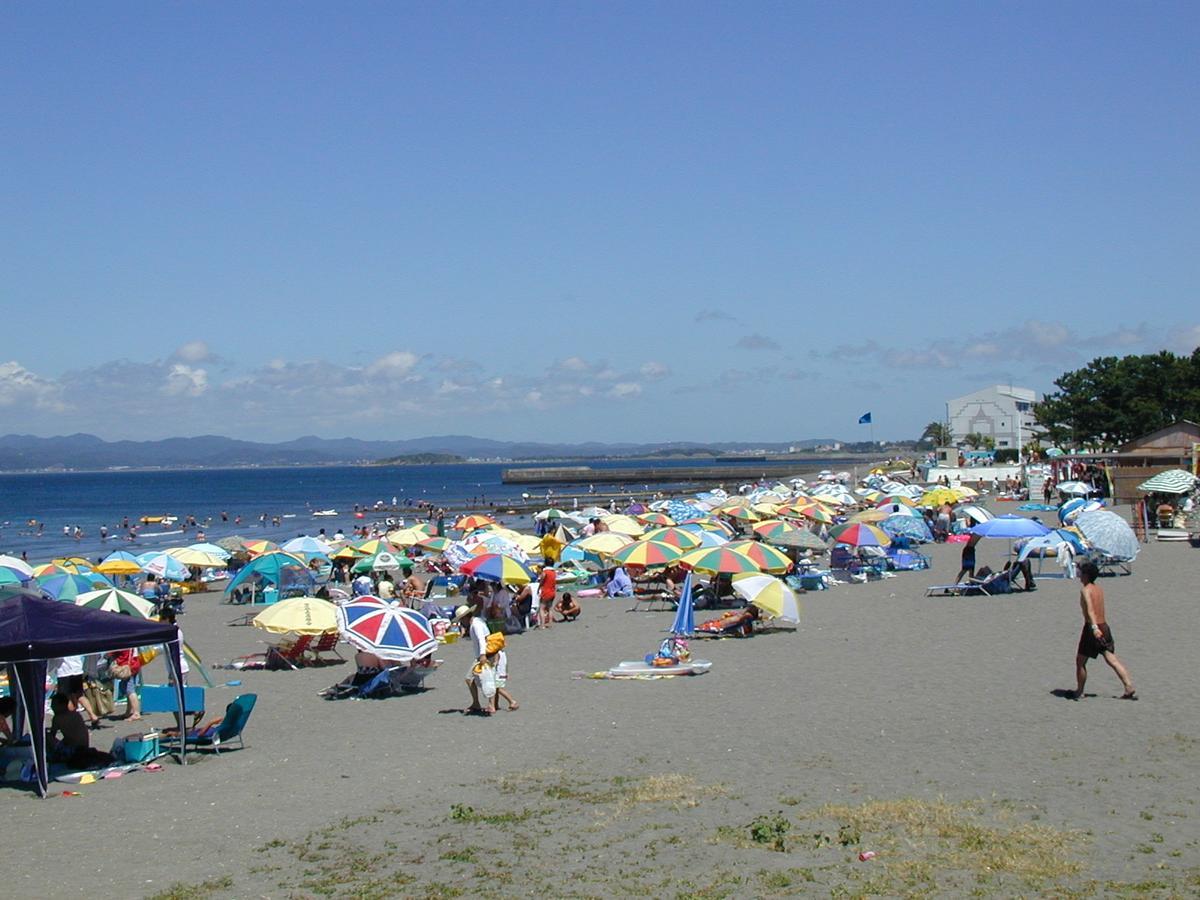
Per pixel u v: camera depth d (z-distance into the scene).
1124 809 10.55
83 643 13.46
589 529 43.84
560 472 183.75
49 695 17.02
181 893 9.50
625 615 28.94
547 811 11.58
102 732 17.19
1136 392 88.75
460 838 10.74
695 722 15.77
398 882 9.54
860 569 34.19
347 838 10.98
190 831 11.50
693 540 33.31
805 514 48.81
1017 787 11.55
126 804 12.74
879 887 8.72
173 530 91.00
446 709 17.73
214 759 14.91
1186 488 40.59
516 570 26.00
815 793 11.75
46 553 69.12
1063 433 93.69
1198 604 24.56
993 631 22.75
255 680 21.59
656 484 165.25
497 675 17.12
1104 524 30.95
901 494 61.00
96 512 126.62
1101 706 15.27
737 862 9.54
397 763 14.22
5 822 12.16
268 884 9.68
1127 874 8.76
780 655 21.33
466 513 104.00
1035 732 13.99
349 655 24.05
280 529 90.69
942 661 19.70
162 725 17.56
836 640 22.80
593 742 14.87
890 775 12.34
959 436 147.62
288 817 11.90
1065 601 26.48
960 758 12.92
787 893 8.73
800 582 32.38
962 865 9.11
